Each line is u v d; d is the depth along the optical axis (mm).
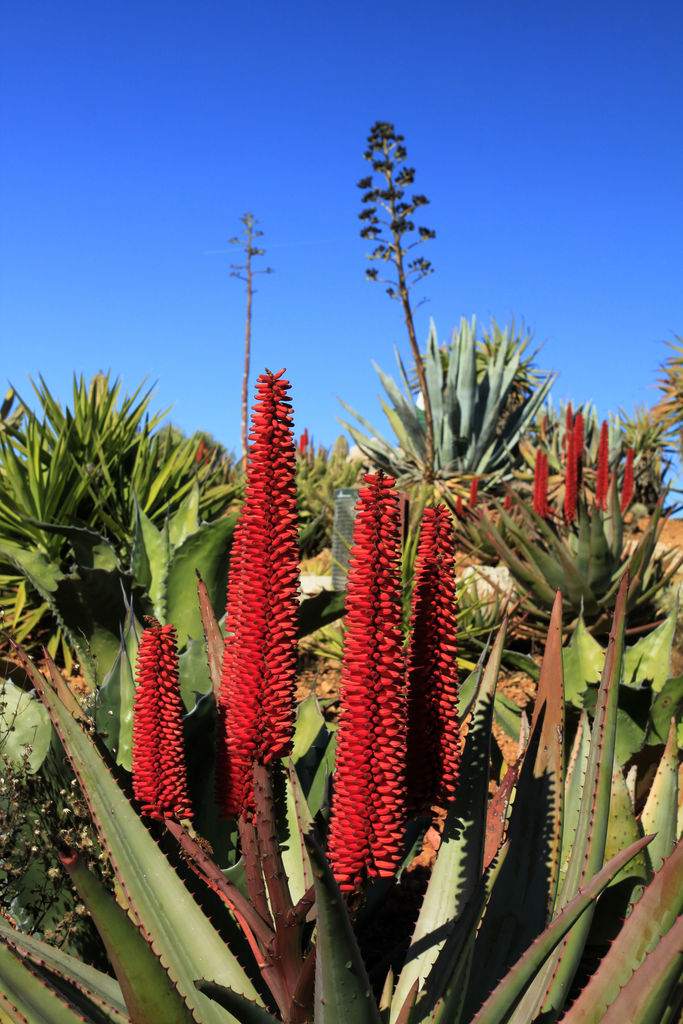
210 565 5355
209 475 10344
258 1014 1835
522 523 10820
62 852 1551
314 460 21734
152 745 2012
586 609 8641
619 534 8883
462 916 1899
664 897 1894
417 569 1766
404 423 16109
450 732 1746
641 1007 1720
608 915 2613
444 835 2168
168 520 5949
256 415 1751
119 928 1636
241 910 1986
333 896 1426
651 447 16734
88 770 2152
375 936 3650
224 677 2018
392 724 1566
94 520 8250
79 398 8734
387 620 1583
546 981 2156
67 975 2166
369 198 12414
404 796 1751
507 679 7848
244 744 1771
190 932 2146
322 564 12578
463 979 1927
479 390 16500
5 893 2713
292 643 1765
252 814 1958
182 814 2051
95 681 5121
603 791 2197
